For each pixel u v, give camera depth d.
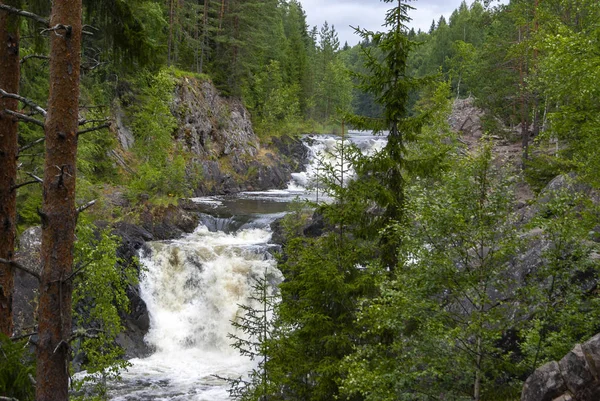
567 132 14.98
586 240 9.20
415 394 9.08
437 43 92.00
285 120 68.50
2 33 7.55
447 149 12.10
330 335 11.81
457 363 9.23
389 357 10.42
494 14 34.38
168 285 26.45
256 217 34.50
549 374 8.22
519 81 32.69
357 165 12.57
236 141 54.34
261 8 62.19
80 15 6.67
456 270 9.32
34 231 21.70
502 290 9.07
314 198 44.47
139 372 21.23
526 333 9.26
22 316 19.39
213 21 59.19
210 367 22.48
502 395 11.42
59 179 6.39
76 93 6.63
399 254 10.23
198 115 49.66
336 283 11.73
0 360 6.11
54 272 6.51
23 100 6.61
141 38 8.55
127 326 23.53
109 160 36.53
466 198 9.14
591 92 13.35
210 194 45.84
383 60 12.49
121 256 25.45
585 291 9.36
